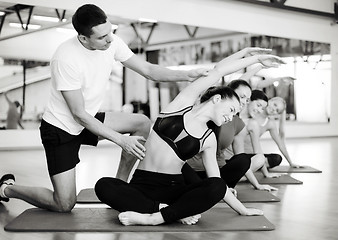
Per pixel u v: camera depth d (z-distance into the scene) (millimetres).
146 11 8078
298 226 2367
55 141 2496
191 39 8711
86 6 2271
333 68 11203
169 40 8398
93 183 3834
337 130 11266
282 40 10242
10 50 6809
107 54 2529
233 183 3123
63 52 2389
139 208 2318
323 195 3322
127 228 2240
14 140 6918
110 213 2592
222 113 2367
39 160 5461
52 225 2291
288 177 4164
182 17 8570
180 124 2375
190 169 2598
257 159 3723
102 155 6316
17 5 6809
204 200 2213
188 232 2191
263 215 2555
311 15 10773
